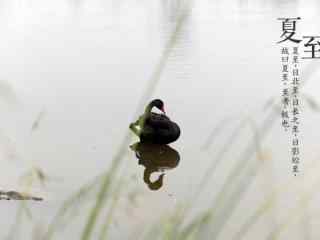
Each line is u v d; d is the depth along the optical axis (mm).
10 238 7055
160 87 22094
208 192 13094
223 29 33750
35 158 15156
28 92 21812
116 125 18375
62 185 13070
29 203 11570
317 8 39594
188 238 5395
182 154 15883
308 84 19531
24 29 36656
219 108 19297
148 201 11914
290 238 10172
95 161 15258
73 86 22875
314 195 11867
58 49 30156
